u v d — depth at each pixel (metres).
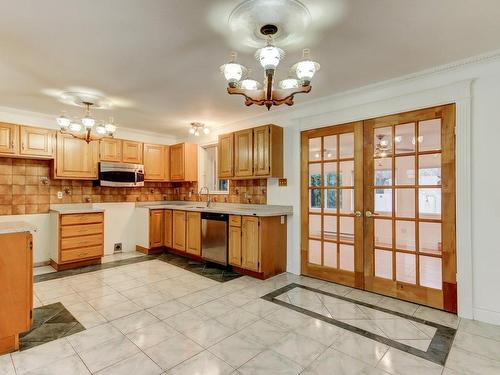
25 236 2.11
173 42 2.21
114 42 2.22
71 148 4.36
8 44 2.24
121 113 4.21
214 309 2.72
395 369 1.82
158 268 4.15
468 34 2.12
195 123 4.75
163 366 1.84
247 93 2.08
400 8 1.80
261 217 3.60
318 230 3.66
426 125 2.85
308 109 3.77
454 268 2.65
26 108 3.92
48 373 1.76
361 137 3.29
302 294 3.12
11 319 2.01
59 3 1.74
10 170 4.04
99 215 4.38
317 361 1.90
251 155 4.06
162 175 5.53
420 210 2.88
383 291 3.10
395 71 2.78
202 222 4.41
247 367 1.83
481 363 1.88
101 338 2.19
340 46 2.28
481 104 2.51
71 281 3.54
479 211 2.51
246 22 1.90
